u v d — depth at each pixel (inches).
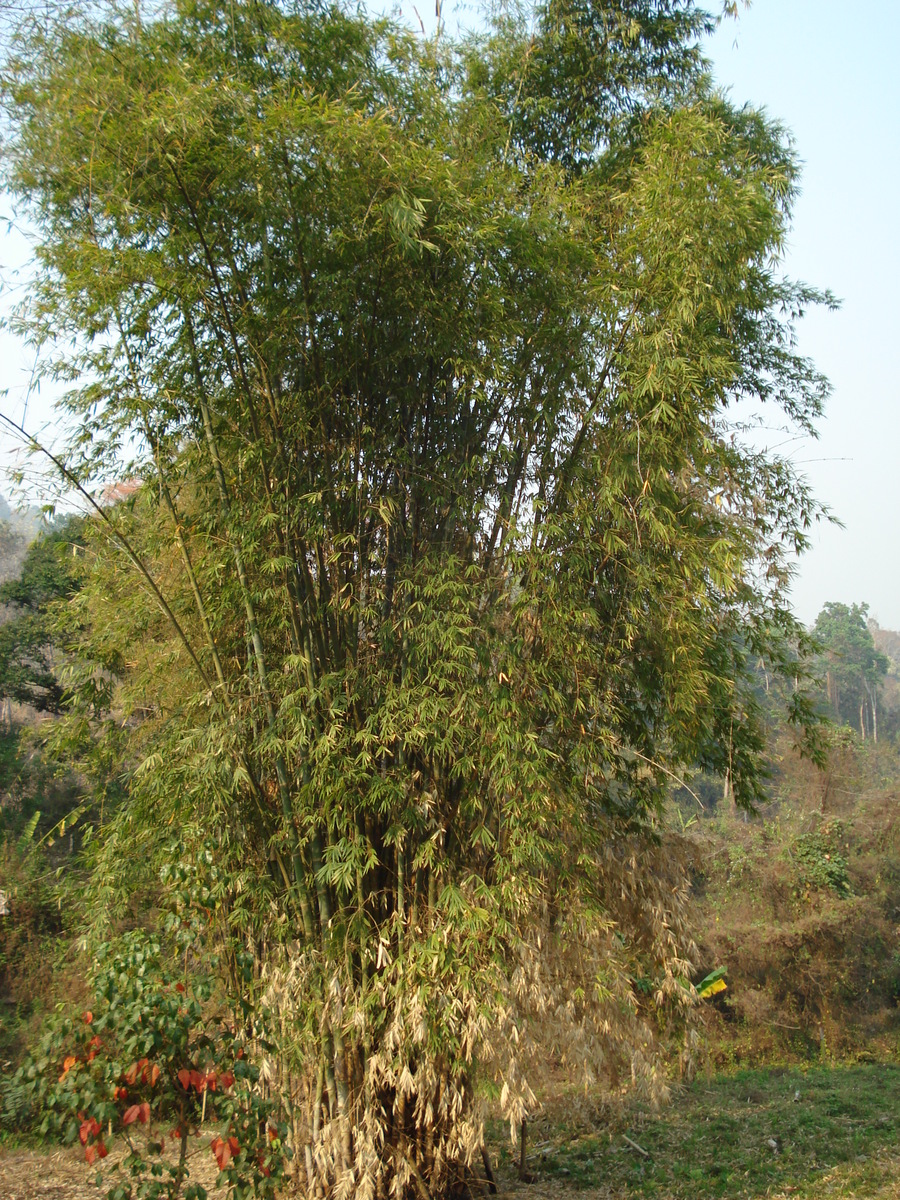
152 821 187.0
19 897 388.2
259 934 182.4
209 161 166.4
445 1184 183.9
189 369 189.5
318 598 186.5
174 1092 135.5
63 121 167.6
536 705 183.6
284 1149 142.0
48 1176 232.2
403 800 177.9
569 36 237.3
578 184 213.8
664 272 183.2
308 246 175.9
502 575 190.1
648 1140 290.0
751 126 265.3
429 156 173.5
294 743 168.7
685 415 185.6
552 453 197.3
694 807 670.5
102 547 200.1
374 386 192.4
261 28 188.7
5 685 631.8
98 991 132.0
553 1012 176.9
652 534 187.5
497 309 181.9
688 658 188.2
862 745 724.0
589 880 187.9
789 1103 343.6
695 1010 214.2
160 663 209.2
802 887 524.7
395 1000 166.6
